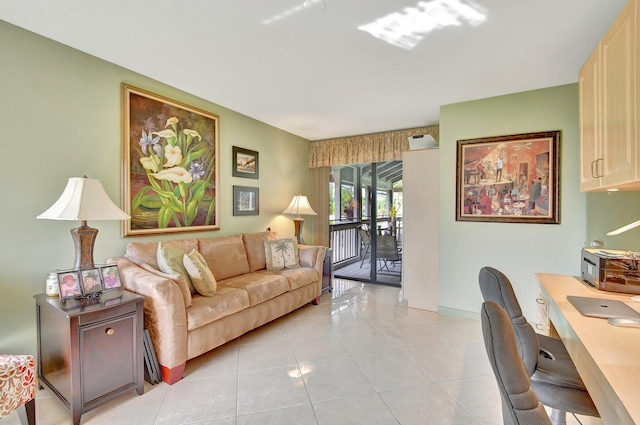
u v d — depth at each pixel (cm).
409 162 379
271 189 439
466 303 340
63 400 182
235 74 270
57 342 185
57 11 185
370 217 506
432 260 365
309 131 468
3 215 200
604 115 167
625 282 175
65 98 227
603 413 90
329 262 436
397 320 334
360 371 231
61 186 226
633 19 133
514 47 221
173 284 217
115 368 192
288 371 231
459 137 340
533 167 306
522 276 313
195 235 328
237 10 182
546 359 150
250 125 399
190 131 318
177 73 269
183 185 312
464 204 339
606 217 229
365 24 195
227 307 253
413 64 248
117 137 259
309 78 277
